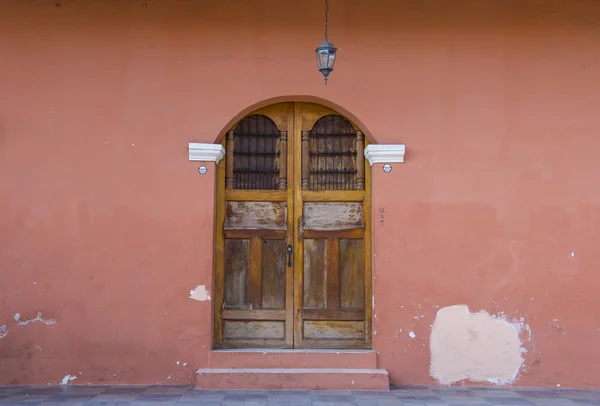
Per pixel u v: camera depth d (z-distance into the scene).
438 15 6.05
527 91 5.99
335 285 6.09
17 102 5.83
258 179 6.22
